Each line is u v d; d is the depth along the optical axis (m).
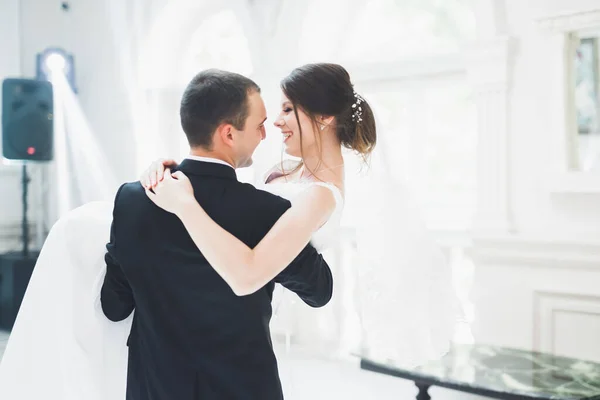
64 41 5.74
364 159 1.78
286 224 1.24
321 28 4.41
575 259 3.27
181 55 5.23
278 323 1.99
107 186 5.47
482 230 3.61
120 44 5.38
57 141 5.57
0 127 5.19
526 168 3.51
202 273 1.25
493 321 3.56
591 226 3.31
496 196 3.59
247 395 1.25
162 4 5.13
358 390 3.47
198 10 5.04
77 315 1.49
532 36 3.46
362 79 4.30
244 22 4.61
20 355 1.50
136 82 5.29
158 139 5.23
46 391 1.48
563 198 3.39
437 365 2.86
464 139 4.05
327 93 1.56
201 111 1.28
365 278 2.02
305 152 1.56
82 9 5.63
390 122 4.27
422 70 4.08
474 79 3.64
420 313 1.96
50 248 1.51
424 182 4.16
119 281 1.37
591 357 3.27
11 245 5.52
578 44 3.28
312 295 1.37
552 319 3.38
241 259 1.17
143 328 1.30
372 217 2.01
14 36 5.50
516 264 3.48
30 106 5.05
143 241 1.27
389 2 4.28
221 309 1.25
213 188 1.27
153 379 1.27
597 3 3.23
